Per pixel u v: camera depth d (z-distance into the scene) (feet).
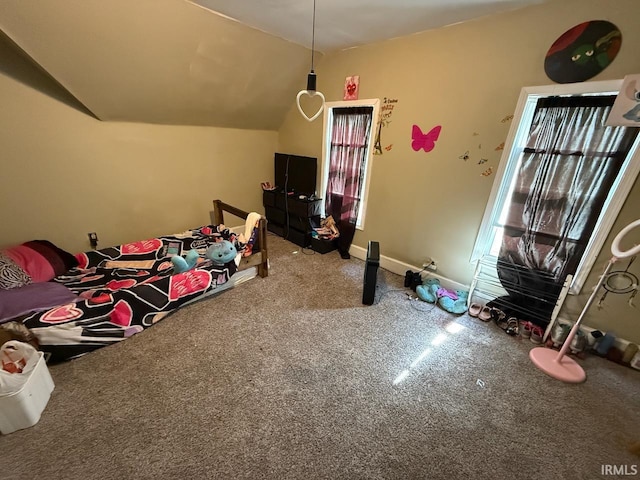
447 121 7.51
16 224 7.23
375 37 7.96
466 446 4.29
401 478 3.86
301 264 10.11
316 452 4.12
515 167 6.85
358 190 10.35
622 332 6.13
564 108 5.87
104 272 7.51
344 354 6.01
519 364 5.92
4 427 4.07
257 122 11.63
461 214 7.86
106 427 4.32
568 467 4.07
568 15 5.42
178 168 10.07
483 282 7.75
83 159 7.92
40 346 5.16
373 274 7.45
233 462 3.95
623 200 5.59
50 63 6.09
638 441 4.26
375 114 8.98
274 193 12.17
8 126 6.62
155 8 6.04
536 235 6.81
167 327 6.59
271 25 7.36
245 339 6.32
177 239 9.49
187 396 4.89
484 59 6.58
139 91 7.77
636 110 5.07
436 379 5.48
